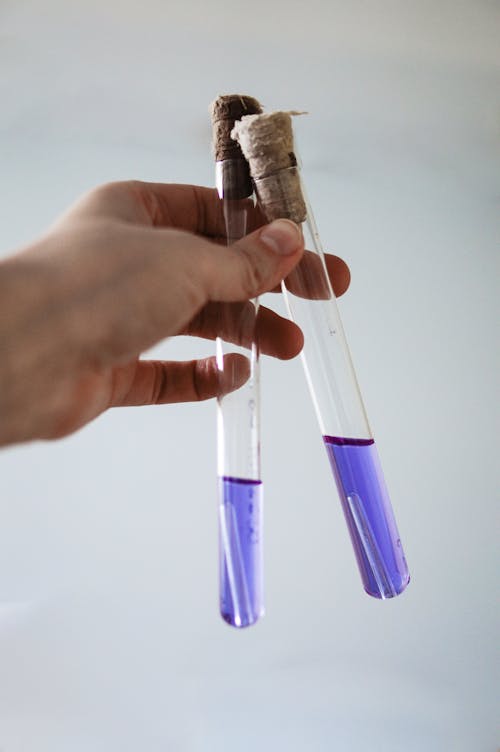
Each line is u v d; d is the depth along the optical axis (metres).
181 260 0.36
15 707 0.55
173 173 0.63
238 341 0.38
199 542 0.60
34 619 0.57
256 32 0.61
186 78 0.61
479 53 0.63
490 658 0.58
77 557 0.59
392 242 0.66
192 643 0.57
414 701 0.57
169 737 0.55
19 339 0.34
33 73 0.60
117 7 0.59
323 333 0.40
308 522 0.61
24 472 0.60
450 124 0.65
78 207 0.38
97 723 0.55
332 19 0.61
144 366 0.46
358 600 0.59
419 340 0.65
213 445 0.62
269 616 0.59
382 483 0.39
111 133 0.62
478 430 0.63
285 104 0.63
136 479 0.60
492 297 0.66
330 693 0.57
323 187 0.66
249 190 0.39
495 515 0.62
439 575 0.60
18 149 0.62
